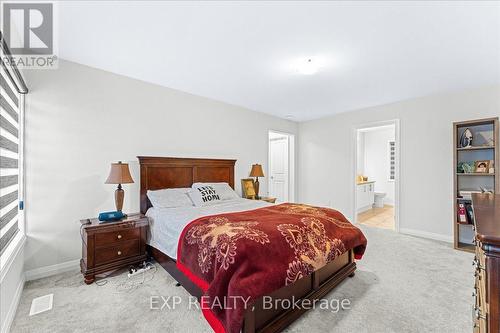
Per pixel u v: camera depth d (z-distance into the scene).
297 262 1.66
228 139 4.17
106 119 2.78
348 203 4.73
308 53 2.36
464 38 2.06
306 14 1.76
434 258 2.81
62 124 2.47
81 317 1.71
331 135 5.02
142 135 3.09
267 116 4.93
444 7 1.66
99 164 2.72
